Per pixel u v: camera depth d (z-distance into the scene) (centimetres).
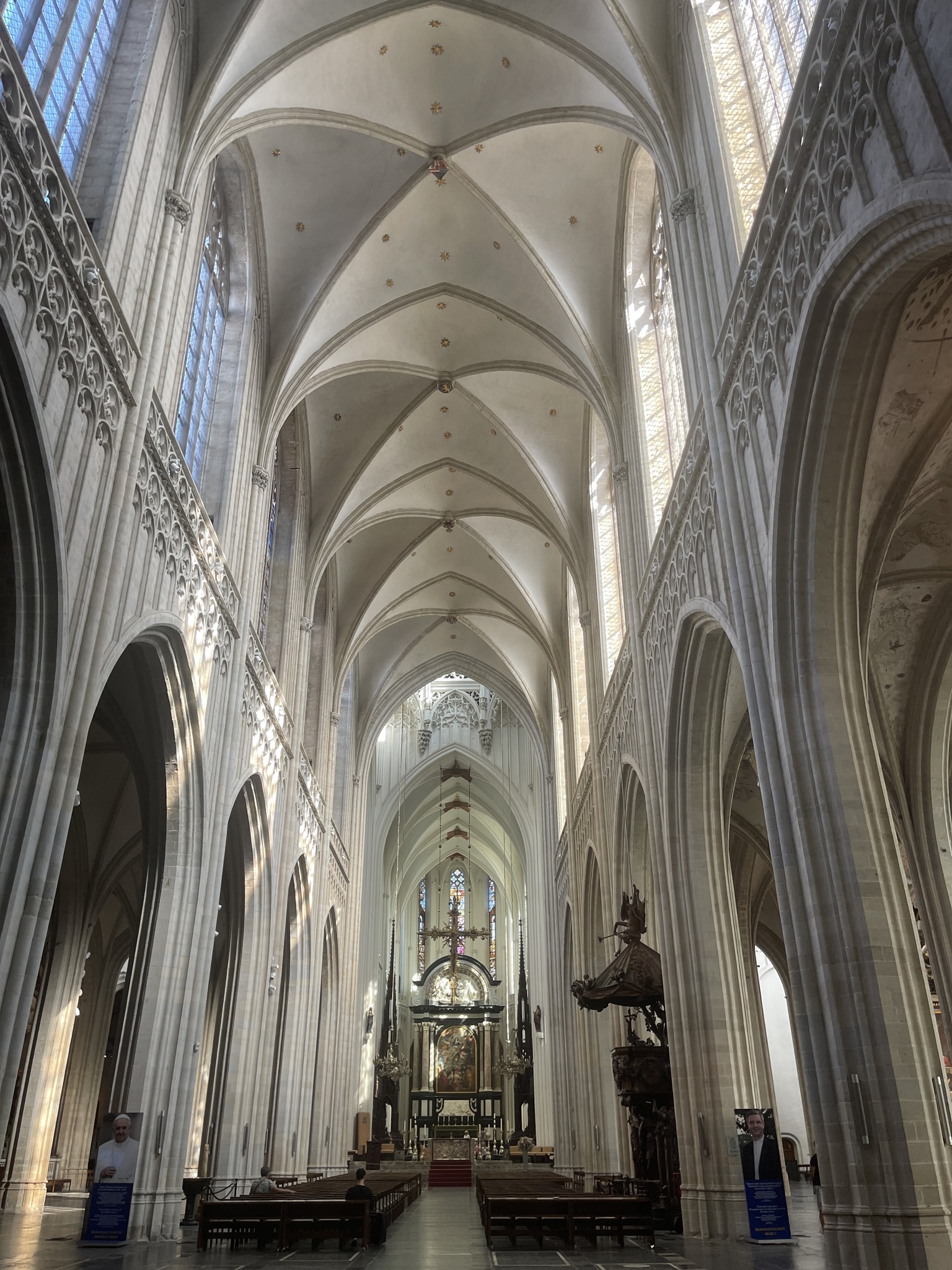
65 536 995
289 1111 2330
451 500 2759
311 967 2508
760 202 1063
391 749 4366
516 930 4881
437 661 3588
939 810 1655
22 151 891
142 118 1243
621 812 1978
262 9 1432
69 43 1132
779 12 1112
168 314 1293
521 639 3425
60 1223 1501
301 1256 1080
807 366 924
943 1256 738
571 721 2892
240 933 1950
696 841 1450
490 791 4597
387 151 1811
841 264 836
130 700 1521
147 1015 1359
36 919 910
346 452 2466
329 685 2908
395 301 2083
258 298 1898
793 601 980
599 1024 2520
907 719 1678
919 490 1191
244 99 1480
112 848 2336
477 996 4928
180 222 1337
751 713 1045
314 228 1903
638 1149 1750
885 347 906
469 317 2186
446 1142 4194
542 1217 1262
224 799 1591
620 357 1922
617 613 2188
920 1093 793
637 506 1773
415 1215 1884
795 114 948
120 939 2852
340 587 2977
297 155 1792
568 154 1794
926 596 1530
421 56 1659
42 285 935
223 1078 1819
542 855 3528
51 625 959
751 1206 1137
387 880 4869
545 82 1631
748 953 2419
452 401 2430
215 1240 1308
